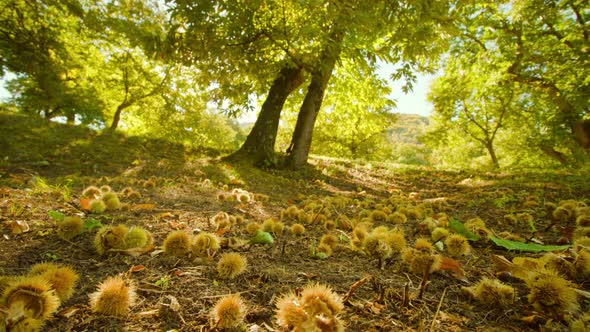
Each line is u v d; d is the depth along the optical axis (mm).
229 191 5805
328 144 36969
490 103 25391
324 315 993
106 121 28797
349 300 1501
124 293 1282
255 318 1318
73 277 1327
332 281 1745
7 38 10594
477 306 1510
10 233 2281
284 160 10719
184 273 1746
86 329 1177
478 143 32812
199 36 8070
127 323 1235
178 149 10797
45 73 11523
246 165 9812
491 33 14031
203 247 2002
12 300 1001
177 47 8312
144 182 5113
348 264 2082
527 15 12109
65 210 3062
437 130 31859
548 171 10086
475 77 15430
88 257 1931
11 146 7703
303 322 971
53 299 1064
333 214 4305
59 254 1957
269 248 2373
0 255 1868
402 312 1413
